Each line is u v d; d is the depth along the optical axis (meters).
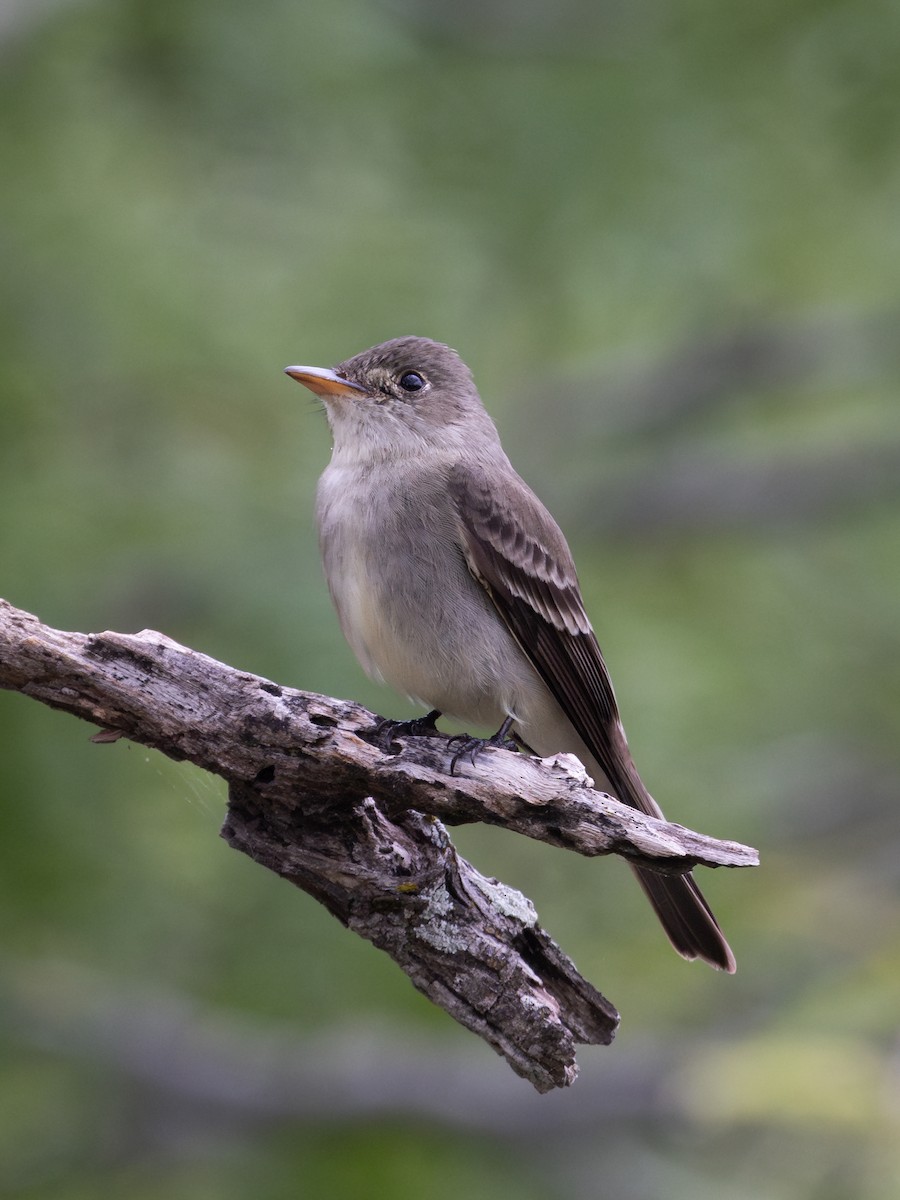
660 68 12.70
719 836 12.52
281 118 12.15
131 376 12.09
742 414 16.72
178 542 11.89
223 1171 12.34
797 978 12.56
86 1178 12.49
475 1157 12.38
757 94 12.76
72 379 11.74
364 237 12.39
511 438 15.61
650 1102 12.25
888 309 15.55
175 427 12.36
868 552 15.24
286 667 11.27
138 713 5.75
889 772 14.42
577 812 5.77
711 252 12.70
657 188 12.55
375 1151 12.15
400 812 5.95
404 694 8.21
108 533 11.73
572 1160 12.58
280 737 5.73
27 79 11.83
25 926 10.53
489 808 5.78
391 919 5.98
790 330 16.02
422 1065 12.46
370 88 12.25
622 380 16.22
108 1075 12.31
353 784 5.79
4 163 11.69
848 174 12.98
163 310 11.79
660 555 15.24
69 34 11.92
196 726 5.75
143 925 10.64
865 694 14.55
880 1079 10.02
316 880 5.96
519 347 13.66
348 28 12.11
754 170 12.82
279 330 12.22
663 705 12.48
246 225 12.28
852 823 14.16
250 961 11.59
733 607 14.30
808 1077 10.12
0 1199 11.96
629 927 12.67
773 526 15.56
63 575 11.34
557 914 12.52
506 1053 6.16
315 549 11.89
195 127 12.11
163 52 12.08
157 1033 12.44
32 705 10.23
